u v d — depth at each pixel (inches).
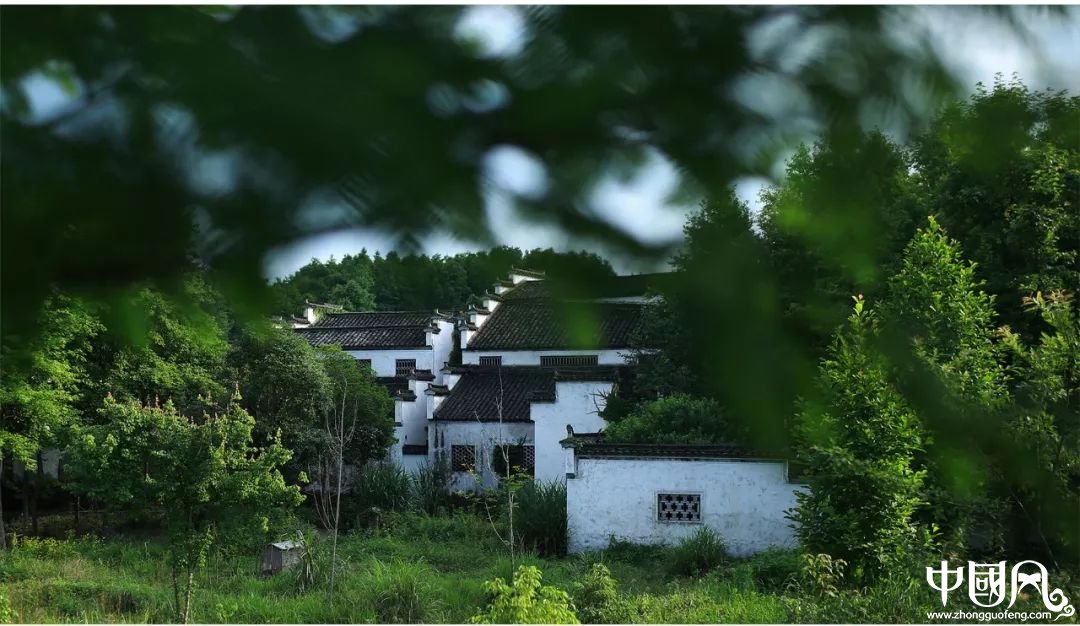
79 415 724.0
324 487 882.8
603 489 661.9
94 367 716.0
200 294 28.8
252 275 26.6
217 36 26.4
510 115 26.7
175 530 481.1
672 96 27.8
